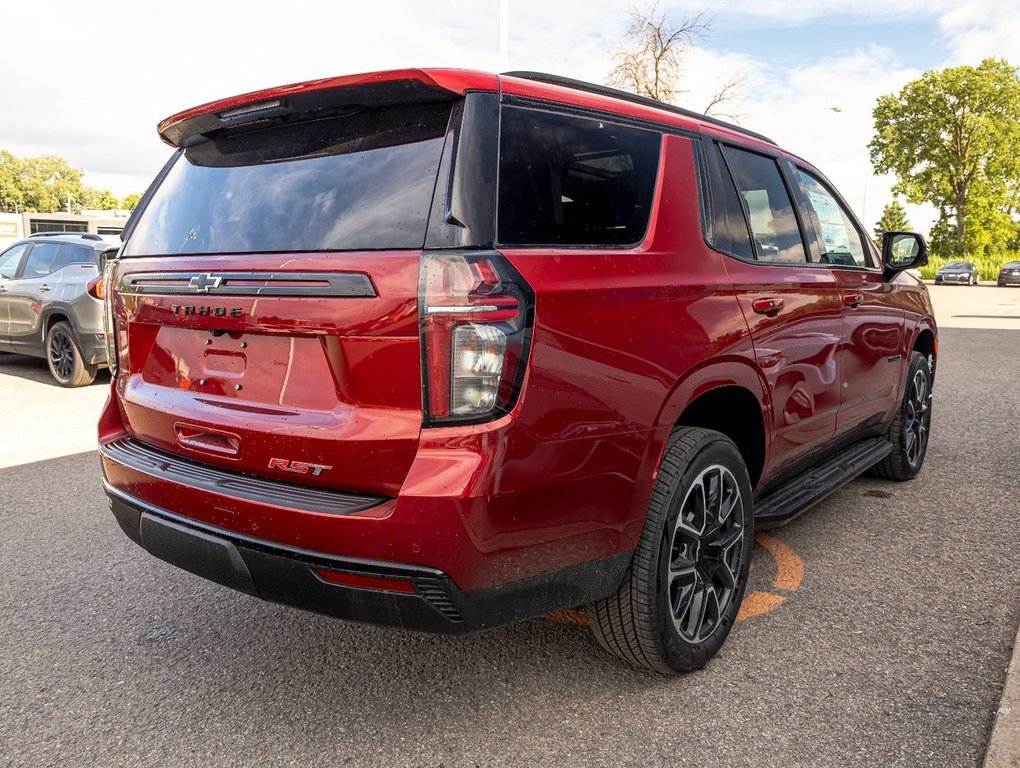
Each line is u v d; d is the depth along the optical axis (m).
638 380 2.38
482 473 1.99
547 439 2.11
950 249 60.12
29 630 3.17
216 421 2.38
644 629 2.53
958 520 4.34
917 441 5.14
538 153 2.29
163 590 3.55
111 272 2.91
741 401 3.04
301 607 2.20
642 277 2.48
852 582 3.52
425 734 2.44
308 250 2.23
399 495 1.99
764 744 2.35
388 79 2.17
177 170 2.85
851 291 3.86
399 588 2.04
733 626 3.09
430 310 1.98
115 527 4.38
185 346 2.56
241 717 2.55
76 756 2.36
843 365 3.79
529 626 3.16
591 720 2.50
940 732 2.40
